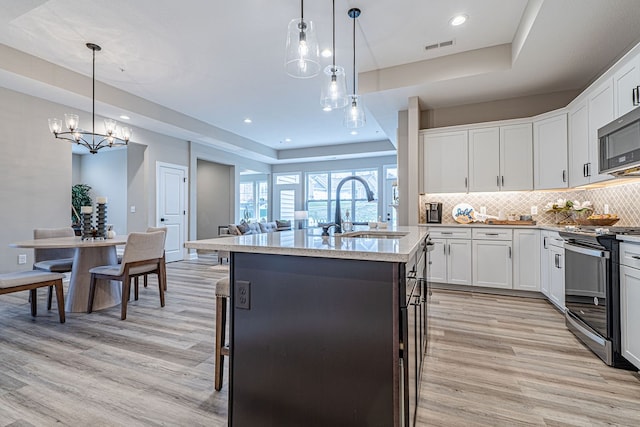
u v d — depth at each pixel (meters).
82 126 4.87
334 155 8.91
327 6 2.88
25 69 3.70
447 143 4.40
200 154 7.39
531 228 3.74
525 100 4.25
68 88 4.12
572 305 2.69
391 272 1.22
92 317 3.09
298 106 5.67
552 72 3.58
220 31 3.30
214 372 2.04
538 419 1.58
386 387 1.22
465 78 3.73
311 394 1.34
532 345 2.46
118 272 3.08
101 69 4.15
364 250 1.25
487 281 3.95
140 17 3.05
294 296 1.37
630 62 2.48
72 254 3.97
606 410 1.65
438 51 3.68
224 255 6.44
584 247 2.46
